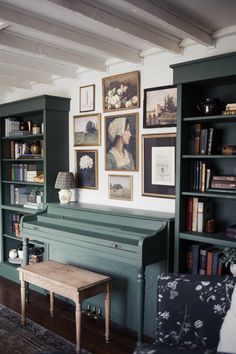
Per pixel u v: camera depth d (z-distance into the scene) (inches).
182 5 86.3
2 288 152.4
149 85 121.0
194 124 104.6
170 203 117.2
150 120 120.4
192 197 106.4
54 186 146.7
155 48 117.0
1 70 139.3
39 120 164.9
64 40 100.2
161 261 108.3
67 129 150.2
